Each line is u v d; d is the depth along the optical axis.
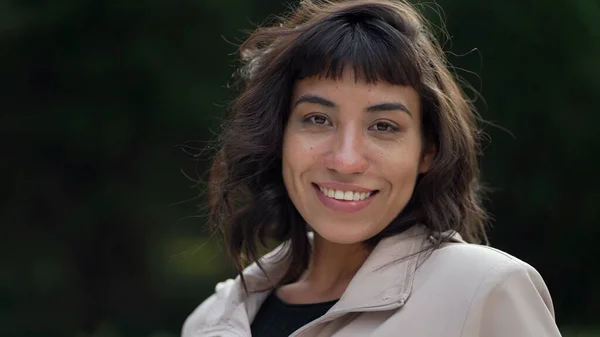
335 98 1.89
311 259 2.24
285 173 2.01
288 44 1.99
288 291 2.20
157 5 7.94
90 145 8.34
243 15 8.17
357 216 1.92
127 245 9.08
